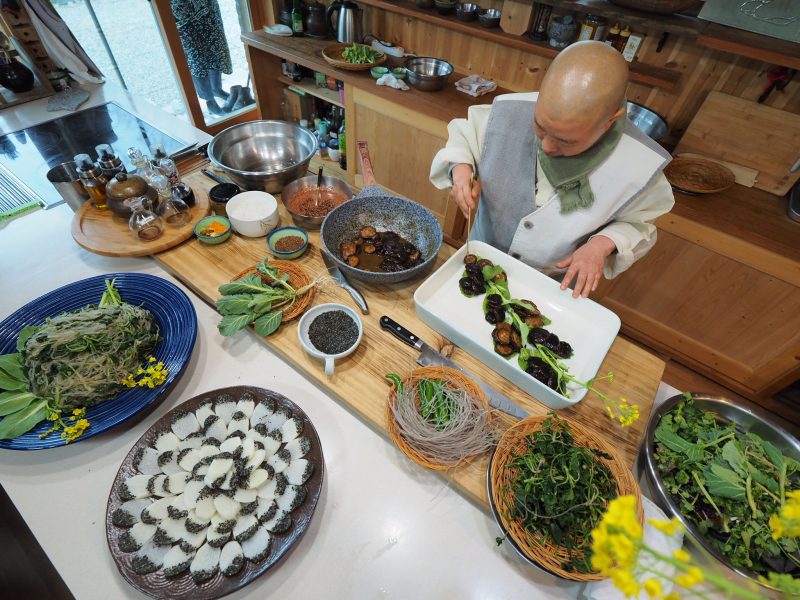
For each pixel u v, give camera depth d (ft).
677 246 5.78
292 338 3.27
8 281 3.77
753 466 2.66
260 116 10.29
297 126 5.20
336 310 3.39
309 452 2.57
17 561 4.43
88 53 8.55
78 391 2.69
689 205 5.46
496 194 4.03
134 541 2.22
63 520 2.47
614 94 2.52
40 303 3.30
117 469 2.69
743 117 5.53
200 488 2.37
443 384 2.87
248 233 4.00
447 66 7.66
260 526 2.31
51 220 4.47
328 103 10.47
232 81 10.71
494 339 3.19
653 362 3.36
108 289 3.40
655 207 3.65
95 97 7.39
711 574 1.19
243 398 2.80
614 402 2.95
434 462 2.54
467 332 3.31
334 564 2.39
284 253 3.75
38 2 6.60
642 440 2.94
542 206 3.78
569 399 2.76
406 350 3.26
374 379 3.07
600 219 3.68
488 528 2.56
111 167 4.23
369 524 2.54
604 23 6.16
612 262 3.86
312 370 3.07
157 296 3.44
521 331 3.26
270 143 5.33
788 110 5.44
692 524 2.44
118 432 2.86
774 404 6.48
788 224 5.31
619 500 1.27
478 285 3.50
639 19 5.38
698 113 5.82
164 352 3.13
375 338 3.32
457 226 8.36
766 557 2.37
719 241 5.35
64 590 4.21
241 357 3.32
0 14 6.49
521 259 4.41
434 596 2.31
